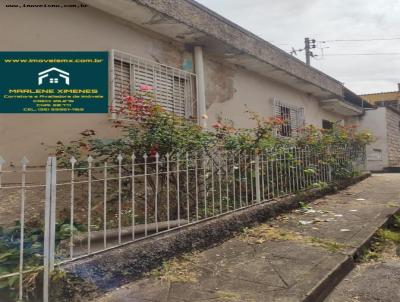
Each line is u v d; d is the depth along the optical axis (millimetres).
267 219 5520
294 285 3262
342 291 3438
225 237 4645
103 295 3150
